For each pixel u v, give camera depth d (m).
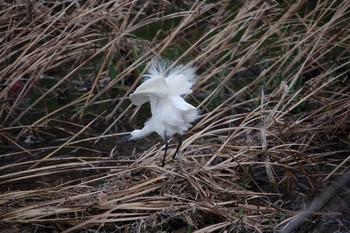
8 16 12.36
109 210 8.35
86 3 12.69
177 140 10.38
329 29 12.80
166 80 8.43
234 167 9.83
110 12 12.52
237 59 13.01
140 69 12.87
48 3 13.41
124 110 12.67
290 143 10.17
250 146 9.99
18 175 10.11
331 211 8.88
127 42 13.52
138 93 8.22
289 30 14.12
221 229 8.21
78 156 10.95
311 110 11.73
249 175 9.39
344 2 12.27
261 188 9.58
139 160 9.88
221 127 11.51
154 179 8.98
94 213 8.48
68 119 12.42
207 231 8.10
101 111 12.71
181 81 8.41
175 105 8.14
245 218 8.30
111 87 12.80
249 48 12.55
